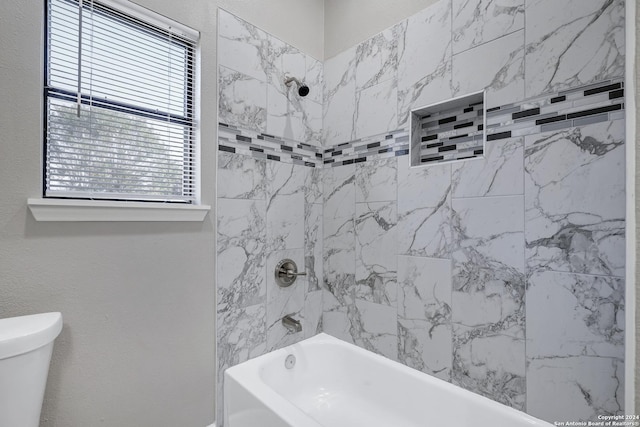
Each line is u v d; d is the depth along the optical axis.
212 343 1.51
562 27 1.14
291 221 1.85
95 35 1.20
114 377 1.22
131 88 1.29
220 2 1.53
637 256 0.41
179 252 1.39
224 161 1.54
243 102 1.62
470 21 1.38
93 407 1.17
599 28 1.07
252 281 1.66
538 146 1.20
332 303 1.96
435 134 1.60
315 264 1.98
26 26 1.04
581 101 1.11
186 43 1.45
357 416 1.65
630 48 0.42
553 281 1.17
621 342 1.04
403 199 1.62
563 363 1.15
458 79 1.41
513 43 1.26
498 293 1.30
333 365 1.85
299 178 1.89
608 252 1.06
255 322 1.67
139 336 1.28
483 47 1.34
